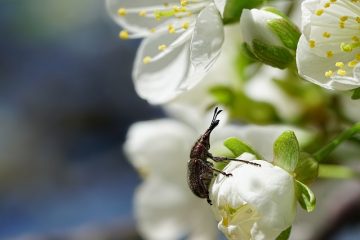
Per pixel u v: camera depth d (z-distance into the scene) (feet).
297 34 0.31
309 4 0.30
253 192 0.30
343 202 0.45
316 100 0.39
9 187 0.66
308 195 0.30
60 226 0.64
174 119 0.47
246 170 0.30
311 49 0.30
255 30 0.32
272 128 0.38
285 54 0.31
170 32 0.34
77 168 0.66
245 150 0.32
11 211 0.65
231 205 0.30
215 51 0.31
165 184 0.43
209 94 0.40
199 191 0.31
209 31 0.31
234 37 0.40
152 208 0.44
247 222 0.30
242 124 0.41
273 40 0.31
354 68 0.30
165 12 0.35
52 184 0.66
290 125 0.39
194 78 0.32
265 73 0.42
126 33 0.35
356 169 0.39
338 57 0.31
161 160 0.43
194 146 0.32
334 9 0.32
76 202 0.65
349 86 0.29
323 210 0.45
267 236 0.30
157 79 0.34
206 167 0.31
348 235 0.50
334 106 0.39
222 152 0.35
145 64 0.35
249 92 0.41
